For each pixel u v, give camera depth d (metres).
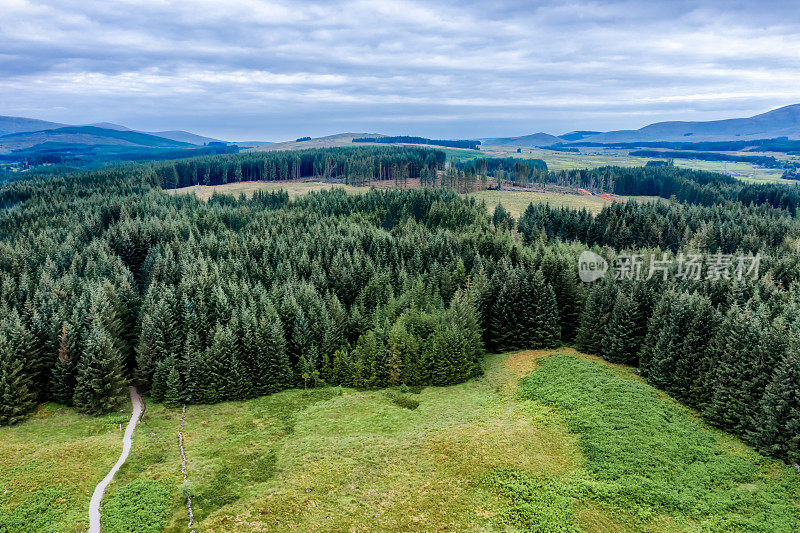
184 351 66.25
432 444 50.34
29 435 53.84
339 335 74.00
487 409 58.38
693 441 49.31
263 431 55.59
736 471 44.88
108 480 45.91
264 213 151.75
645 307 72.94
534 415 55.66
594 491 42.00
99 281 81.75
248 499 42.78
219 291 74.50
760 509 40.00
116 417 58.47
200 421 58.22
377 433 53.75
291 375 68.25
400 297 82.12
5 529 39.00
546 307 78.25
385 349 68.56
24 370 60.66
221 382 63.69
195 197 192.25
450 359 67.31
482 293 83.69
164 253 105.19
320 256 102.19
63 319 66.88
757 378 50.47
